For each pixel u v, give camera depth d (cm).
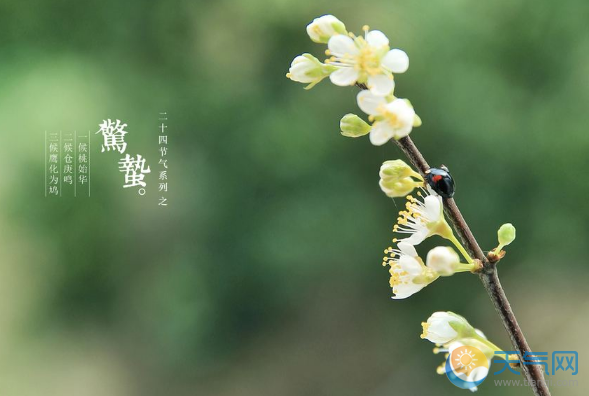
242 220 1014
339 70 160
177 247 1011
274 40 1042
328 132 1012
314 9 1021
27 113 928
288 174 1014
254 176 1016
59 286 999
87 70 1003
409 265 164
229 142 1023
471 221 979
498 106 959
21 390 979
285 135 1006
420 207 172
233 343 1021
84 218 964
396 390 999
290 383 1010
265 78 1045
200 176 1017
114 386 997
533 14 957
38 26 1024
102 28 1040
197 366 1014
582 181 944
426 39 977
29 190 935
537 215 973
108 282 1004
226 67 1054
